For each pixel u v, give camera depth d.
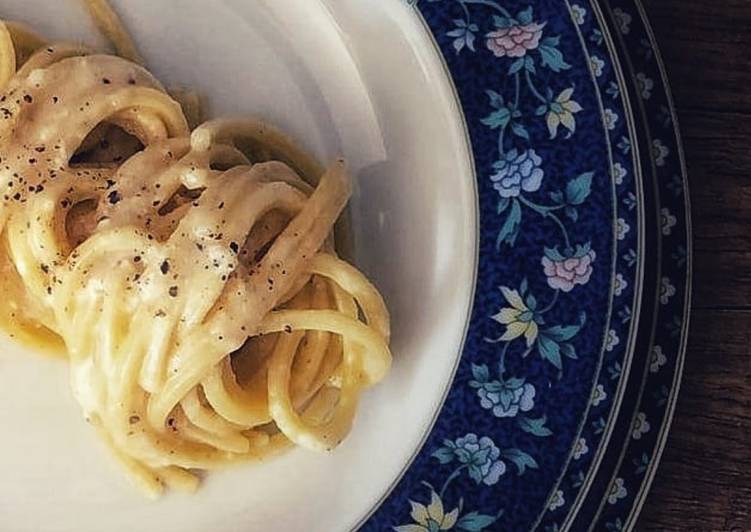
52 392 0.24
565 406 0.23
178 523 0.24
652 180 0.23
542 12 0.23
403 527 0.23
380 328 0.23
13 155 0.22
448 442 0.23
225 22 0.24
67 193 0.22
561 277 0.23
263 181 0.22
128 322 0.22
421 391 0.24
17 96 0.22
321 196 0.22
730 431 0.24
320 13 0.24
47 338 0.24
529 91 0.23
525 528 0.23
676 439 0.24
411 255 0.24
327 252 0.23
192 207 0.22
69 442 0.24
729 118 0.24
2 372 0.24
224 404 0.22
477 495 0.23
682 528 0.24
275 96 0.24
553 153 0.23
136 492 0.24
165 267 0.21
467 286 0.23
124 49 0.24
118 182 0.22
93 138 0.23
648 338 0.23
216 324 0.21
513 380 0.23
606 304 0.23
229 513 0.24
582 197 0.23
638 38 0.23
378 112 0.24
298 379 0.23
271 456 0.24
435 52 0.23
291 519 0.24
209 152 0.22
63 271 0.22
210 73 0.24
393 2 0.23
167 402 0.22
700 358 0.24
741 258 0.24
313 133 0.24
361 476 0.24
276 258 0.22
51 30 0.24
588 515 0.23
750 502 0.24
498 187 0.23
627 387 0.23
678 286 0.23
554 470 0.23
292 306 0.23
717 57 0.24
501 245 0.23
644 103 0.23
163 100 0.23
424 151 0.24
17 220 0.22
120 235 0.22
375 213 0.24
